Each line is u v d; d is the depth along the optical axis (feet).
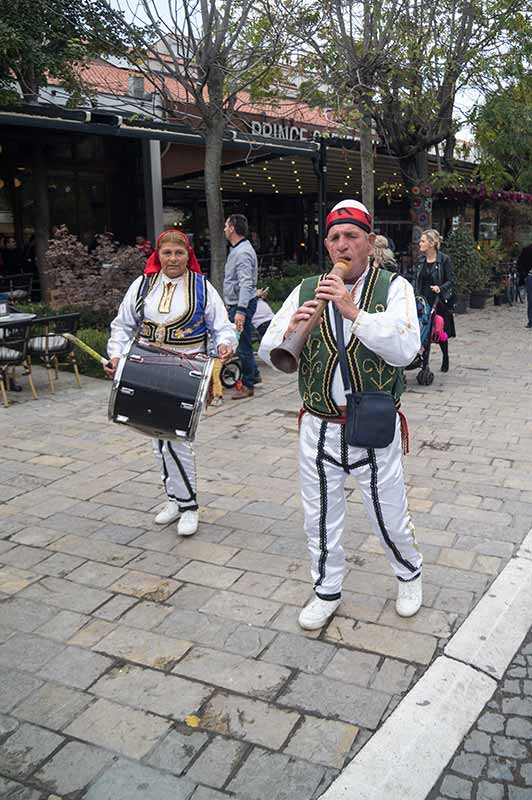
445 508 15.39
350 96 36.22
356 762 8.23
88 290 34.81
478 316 49.06
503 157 55.57
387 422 9.71
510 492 16.28
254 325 24.90
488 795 7.93
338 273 9.32
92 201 53.42
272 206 78.23
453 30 38.81
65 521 15.06
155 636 10.80
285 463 18.49
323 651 10.36
